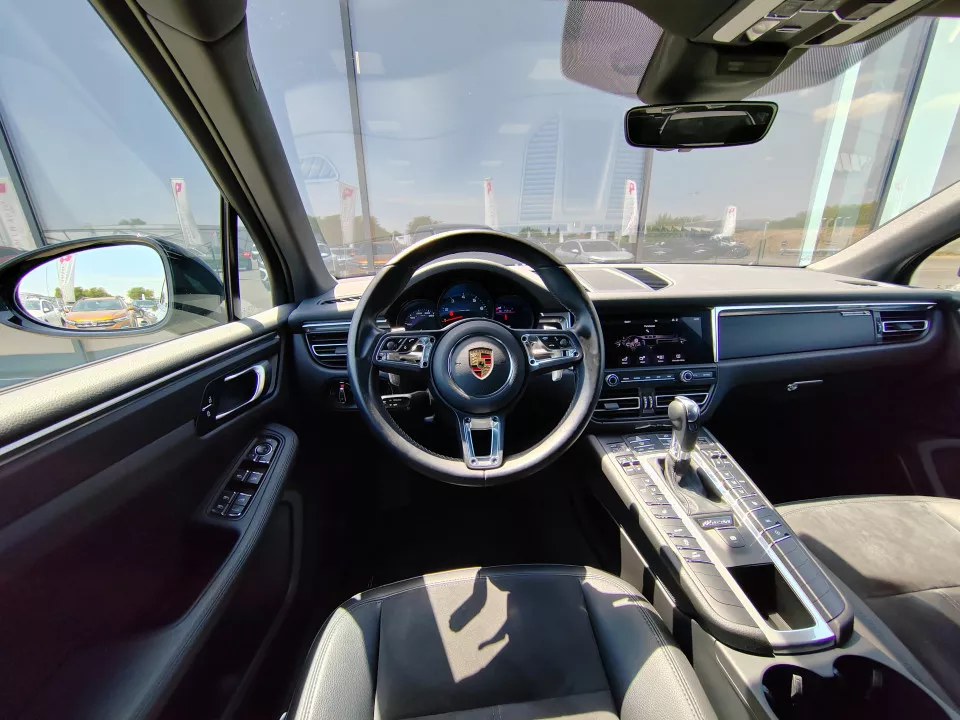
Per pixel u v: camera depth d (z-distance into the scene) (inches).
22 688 23.7
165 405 36.6
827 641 36.8
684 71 48.8
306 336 62.4
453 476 41.0
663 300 65.4
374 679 35.5
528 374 45.1
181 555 38.9
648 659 34.3
